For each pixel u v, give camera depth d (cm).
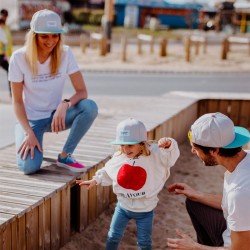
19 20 2722
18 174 348
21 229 282
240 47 2266
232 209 224
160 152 292
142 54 1823
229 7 3450
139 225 300
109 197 411
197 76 1312
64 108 341
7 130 565
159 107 653
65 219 335
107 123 538
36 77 341
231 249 229
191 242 246
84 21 3556
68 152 356
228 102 725
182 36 2955
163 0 4016
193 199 298
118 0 3950
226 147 230
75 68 358
